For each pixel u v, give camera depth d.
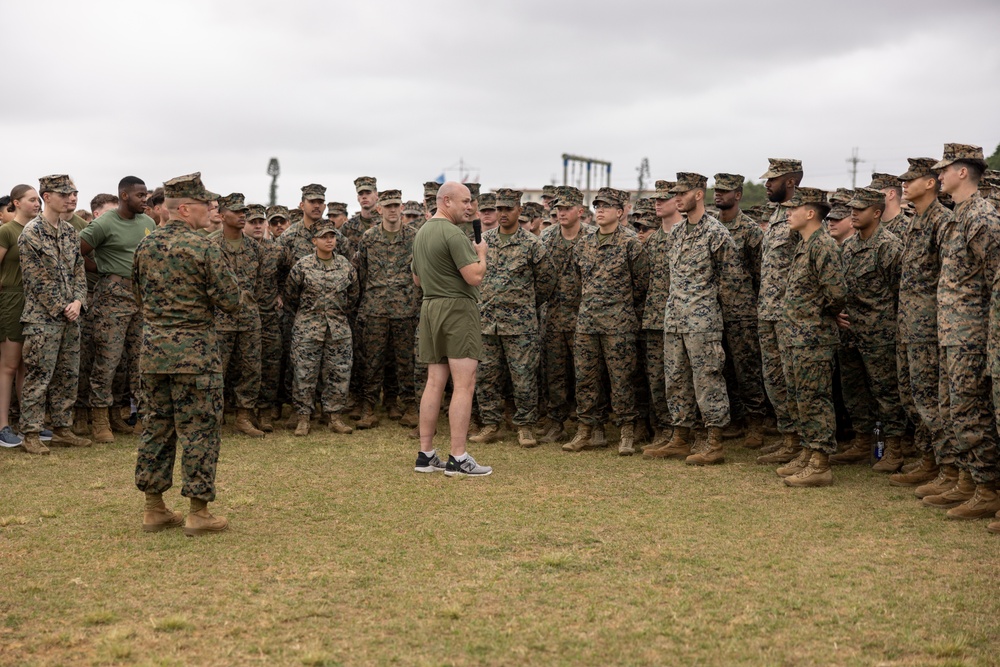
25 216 7.77
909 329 6.01
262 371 8.88
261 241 8.84
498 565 4.69
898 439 6.89
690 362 7.27
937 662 3.49
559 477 6.80
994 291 5.16
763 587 4.34
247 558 4.80
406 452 7.76
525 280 8.12
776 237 7.00
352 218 10.17
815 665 3.48
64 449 7.71
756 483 6.57
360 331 9.52
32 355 7.46
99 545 5.02
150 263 5.04
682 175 7.20
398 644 3.67
